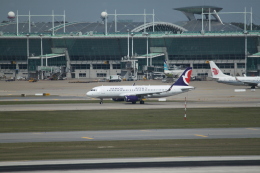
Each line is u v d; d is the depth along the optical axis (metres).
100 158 115.38
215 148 129.50
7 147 133.38
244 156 116.69
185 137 152.00
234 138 149.12
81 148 131.00
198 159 112.75
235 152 122.62
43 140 146.62
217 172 98.88
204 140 145.00
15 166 105.50
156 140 145.50
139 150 126.94
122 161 110.94
